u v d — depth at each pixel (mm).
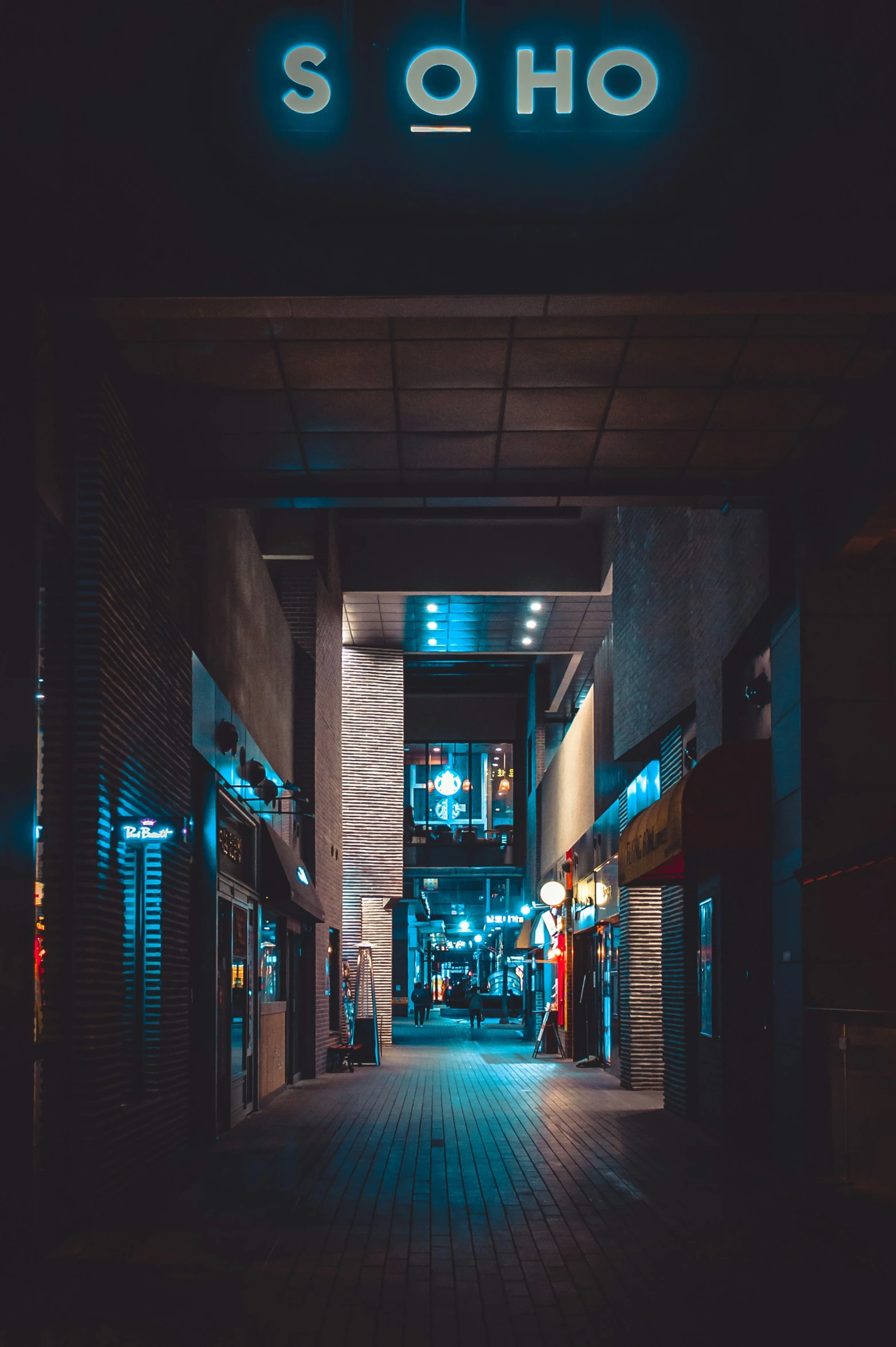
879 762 10438
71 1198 8109
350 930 28766
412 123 7875
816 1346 5559
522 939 33750
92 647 8508
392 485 11148
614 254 7871
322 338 8523
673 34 7895
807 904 10234
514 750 42156
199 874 12359
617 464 10688
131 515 9547
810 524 10727
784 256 7836
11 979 7082
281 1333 5812
